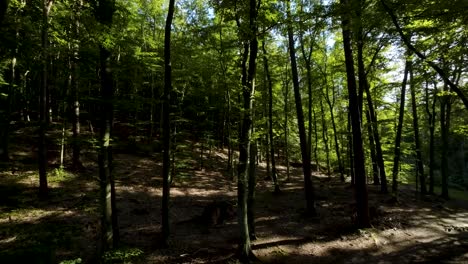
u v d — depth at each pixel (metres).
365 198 14.17
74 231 7.73
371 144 22.75
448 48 10.83
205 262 10.25
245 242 10.71
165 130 11.21
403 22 10.33
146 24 24.98
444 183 24.97
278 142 33.69
